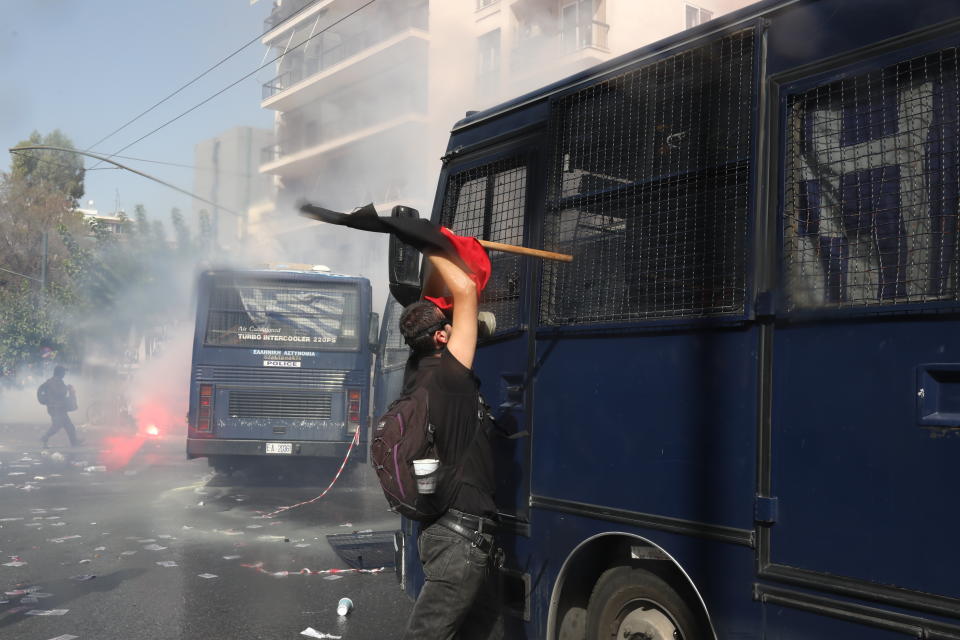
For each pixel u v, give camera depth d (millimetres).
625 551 3764
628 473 3543
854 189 2891
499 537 4223
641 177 3734
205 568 7391
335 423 13281
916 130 2744
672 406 3391
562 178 4184
